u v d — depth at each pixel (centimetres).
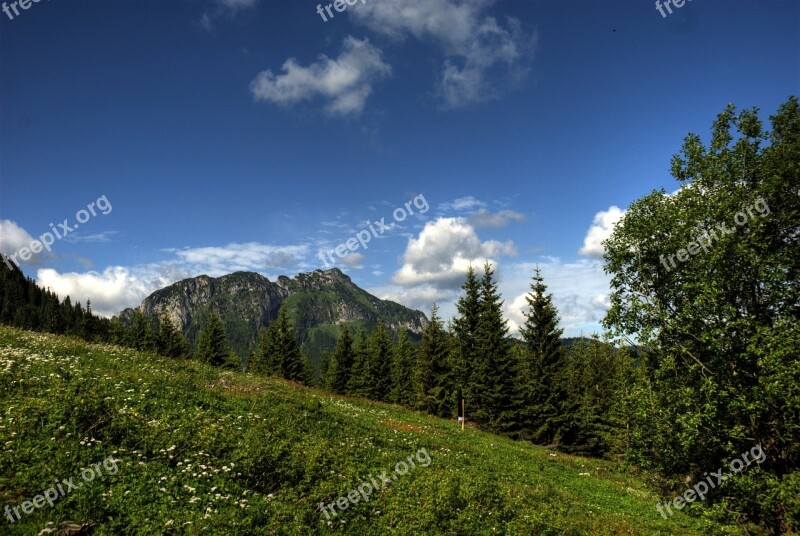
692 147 1689
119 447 1181
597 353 5800
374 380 6981
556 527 1549
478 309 5409
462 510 1481
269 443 1517
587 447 4675
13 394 1310
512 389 4803
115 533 891
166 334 8262
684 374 1612
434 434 3075
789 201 1498
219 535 955
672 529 1933
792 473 1289
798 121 1507
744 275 1473
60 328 11844
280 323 7338
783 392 1284
